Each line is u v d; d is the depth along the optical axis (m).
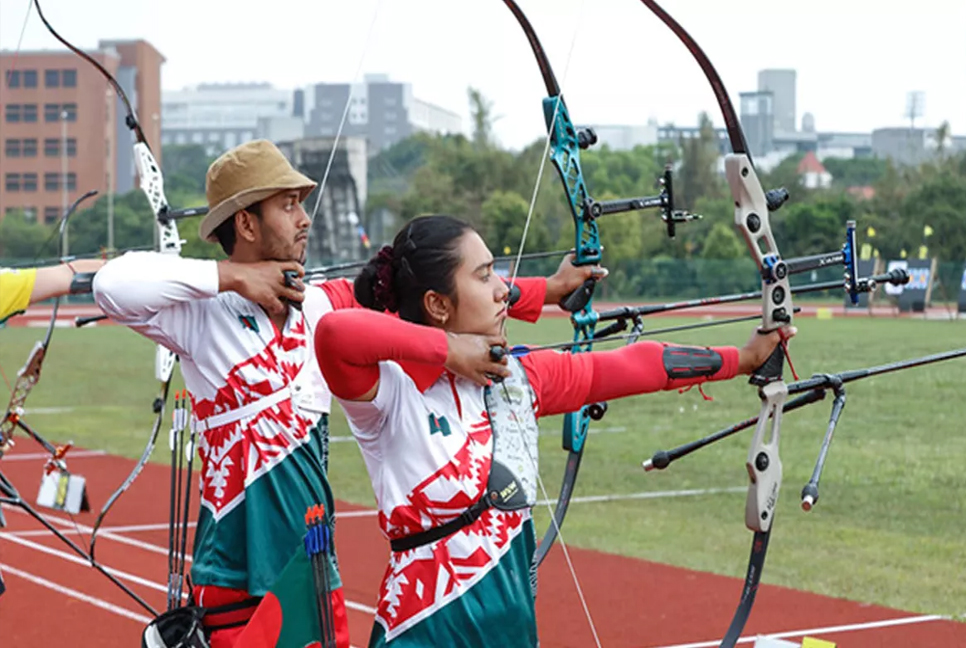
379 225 65.88
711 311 37.94
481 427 3.06
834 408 3.34
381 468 3.05
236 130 188.25
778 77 159.75
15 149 82.00
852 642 6.02
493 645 2.99
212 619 3.85
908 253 49.19
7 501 4.60
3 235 69.75
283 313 3.92
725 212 58.22
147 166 5.04
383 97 157.00
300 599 3.20
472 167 64.12
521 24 4.07
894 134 117.56
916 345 25.30
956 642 6.01
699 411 15.58
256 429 3.85
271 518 3.84
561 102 4.09
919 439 12.85
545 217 54.50
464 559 2.99
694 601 6.80
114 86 5.00
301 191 3.88
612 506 9.66
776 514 9.23
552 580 7.30
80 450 12.98
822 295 48.47
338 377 2.90
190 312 3.84
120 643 6.17
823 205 49.72
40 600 6.95
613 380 3.25
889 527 8.78
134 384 20.34
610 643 6.06
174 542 4.63
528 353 3.23
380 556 7.94
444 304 3.08
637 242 52.09
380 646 3.04
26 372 5.14
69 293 3.77
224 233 3.89
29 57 81.88
